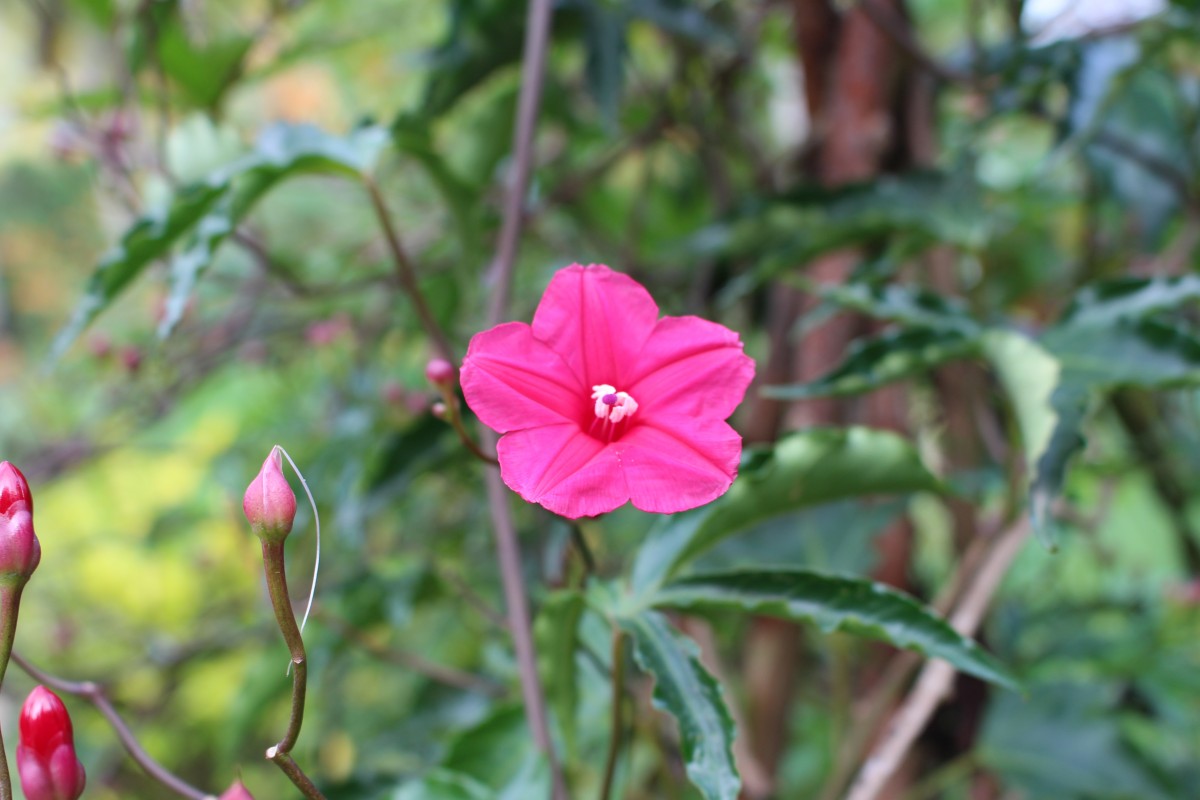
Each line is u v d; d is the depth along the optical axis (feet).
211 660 2.56
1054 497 1.64
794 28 2.21
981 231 1.92
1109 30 1.93
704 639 1.95
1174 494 2.34
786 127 3.29
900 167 2.07
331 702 2.55
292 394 2.94
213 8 2.85
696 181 2.81
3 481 1.42
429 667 2.06
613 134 2.19
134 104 2.11
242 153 2.00
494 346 1.51
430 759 2.12
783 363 2.07
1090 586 2.90
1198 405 2.39
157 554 3.28
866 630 1.54
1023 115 2.13
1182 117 2.11
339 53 3.02
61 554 3.31
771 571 1.57
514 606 1.65
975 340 1.70
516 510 2.18
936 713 1.97
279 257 2.52
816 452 1.63
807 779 2.66
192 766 3.45
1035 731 1.92
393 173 2.49
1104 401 2.28
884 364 1.73
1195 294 1.75
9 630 1.41
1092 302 1.78
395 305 2.32
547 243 2.57
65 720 1.42
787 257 1.96
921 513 2.72
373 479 1.98
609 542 2.42
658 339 1.55
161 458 3.34
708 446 1.49
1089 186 2.32
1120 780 1.87
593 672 1.81
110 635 3.18
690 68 2.41
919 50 2.00
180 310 1.70
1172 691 2.29
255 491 1.37
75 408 3.36
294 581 2.23
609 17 2.14
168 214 1.72
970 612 1.76
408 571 2.09
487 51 2.24
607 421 1.53
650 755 2.07
